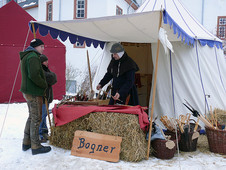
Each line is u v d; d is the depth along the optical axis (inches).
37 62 113.2
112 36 168.4
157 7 182.7
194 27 181.5
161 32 102.5
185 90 164.7
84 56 446.6
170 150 115.9
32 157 116.0
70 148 127.6
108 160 112.4
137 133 112.6
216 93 166.7
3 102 281.3
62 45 321.1
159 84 169.9
